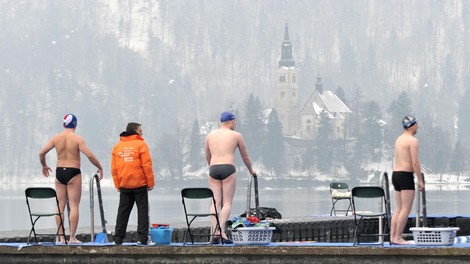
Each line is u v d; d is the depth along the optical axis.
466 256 31.16
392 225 35.44
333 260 32.41
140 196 34.81
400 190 35.41
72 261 34.34
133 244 35.03
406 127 35.62
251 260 33.03
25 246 34.66
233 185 36.81
